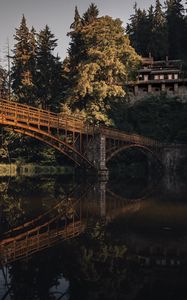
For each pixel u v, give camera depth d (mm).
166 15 111312
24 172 60781
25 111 42875
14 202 27984
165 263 13273
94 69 62281
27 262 13477
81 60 71375
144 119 81125
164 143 71438
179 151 71188
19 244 15992
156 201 29312
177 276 12031
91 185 42156
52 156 65188
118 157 70562
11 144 68188
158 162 70688
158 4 102125
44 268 12875
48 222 20750
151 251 14750
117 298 10414
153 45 99750
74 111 62969
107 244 15898
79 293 10812
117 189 38531
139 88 87562
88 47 68562
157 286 11180
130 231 18328
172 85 87188
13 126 44469
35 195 32156
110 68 64938
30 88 71562
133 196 32688
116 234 17703
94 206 26562
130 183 46031
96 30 67375
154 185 43625
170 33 106750
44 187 38906
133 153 72688
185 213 23422
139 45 106812
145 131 79750
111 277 11977
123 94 64062
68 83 73688
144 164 72250
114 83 66938
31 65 78188
